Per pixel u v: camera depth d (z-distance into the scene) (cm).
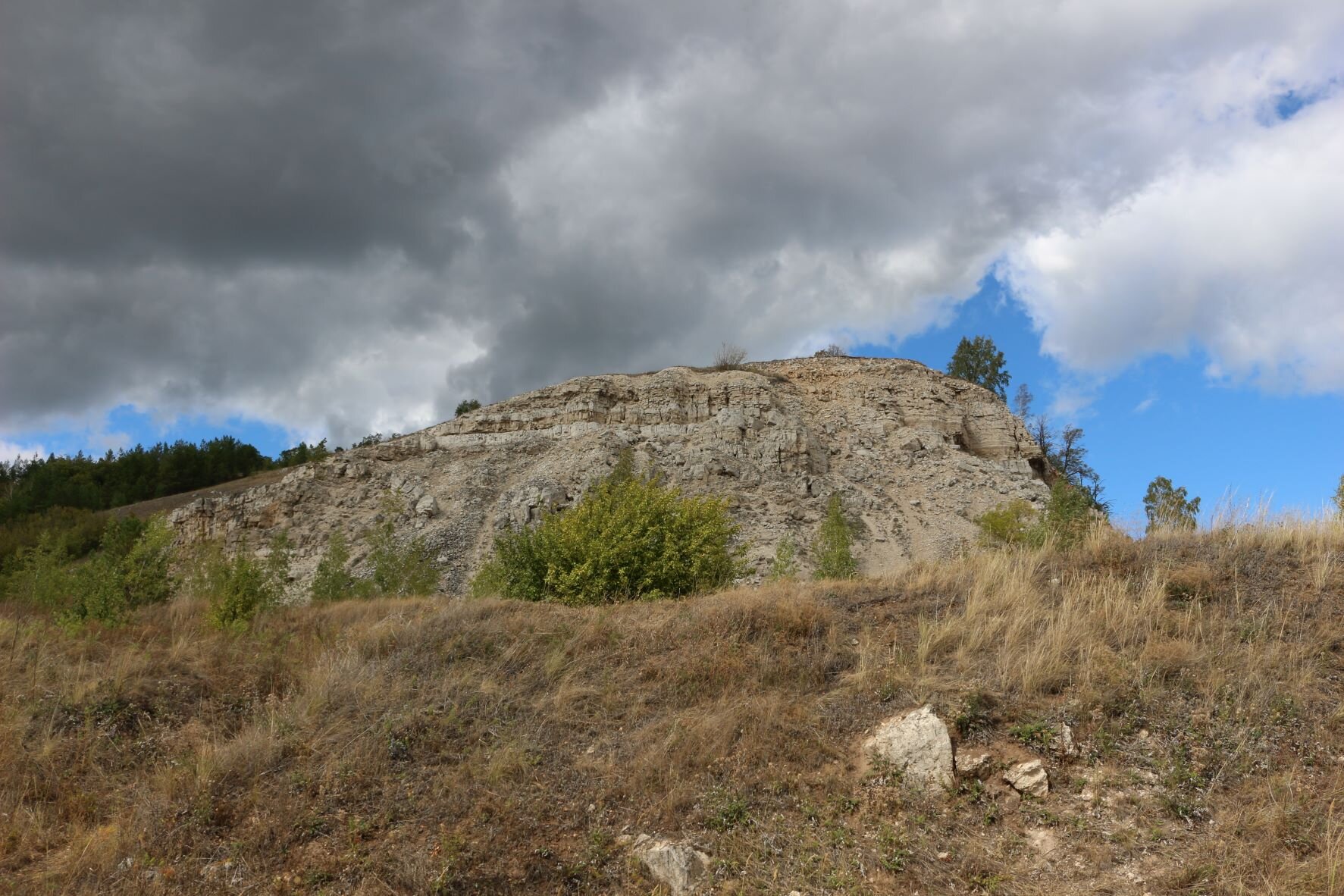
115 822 759
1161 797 696
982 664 901
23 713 947
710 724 849
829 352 6012
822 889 648
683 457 4125
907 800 735
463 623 1156
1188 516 1379
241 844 713
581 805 761
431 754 840
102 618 1521
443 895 652
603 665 1023
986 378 7181
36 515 6675
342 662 1039
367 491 4188
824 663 973
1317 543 1120
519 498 3781
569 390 4916
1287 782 685
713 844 707
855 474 4288
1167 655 862
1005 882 636
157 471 8769
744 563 2008
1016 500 3694
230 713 993
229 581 1672
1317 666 840
